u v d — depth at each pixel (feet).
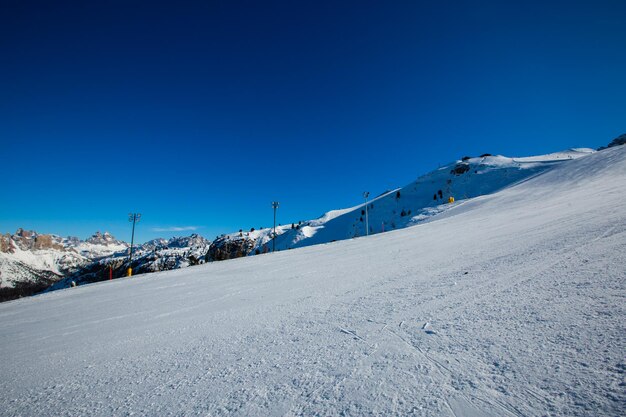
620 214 27.55
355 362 9.21
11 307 34.58
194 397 8.60
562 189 87.76
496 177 362.94
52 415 8.78
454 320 11.26
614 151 119.14
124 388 10.00
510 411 5.87
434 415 6.13
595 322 8.59
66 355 14.85
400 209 374.84
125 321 20.70
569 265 15.39
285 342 12.07
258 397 8.03
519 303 11.59
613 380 6.01
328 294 20.15
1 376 12.84
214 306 21.81
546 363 7.18
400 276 22.25
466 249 29.22
